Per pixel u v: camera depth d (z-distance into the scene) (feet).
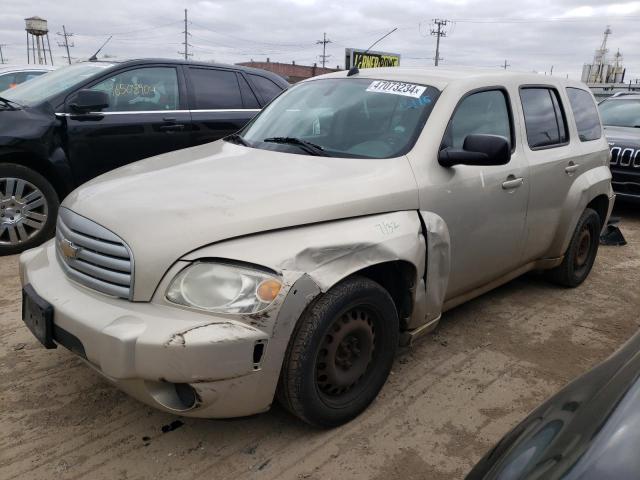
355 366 9.13
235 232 7.77
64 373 10.53
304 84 13.50
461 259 11.09
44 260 9.29
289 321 7.66
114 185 9.12
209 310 7.33
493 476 4.86
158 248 7.52
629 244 22.02
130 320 7.37
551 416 5.22
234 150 11.13
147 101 19.10
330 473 8.17
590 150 15.51
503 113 12.55
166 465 8.21
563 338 13.01
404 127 10.69
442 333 12.91
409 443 8.91
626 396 4.78
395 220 9.32
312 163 9.95
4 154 16.10
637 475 4.02
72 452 8.43
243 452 8.53
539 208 13.30
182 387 7.54
